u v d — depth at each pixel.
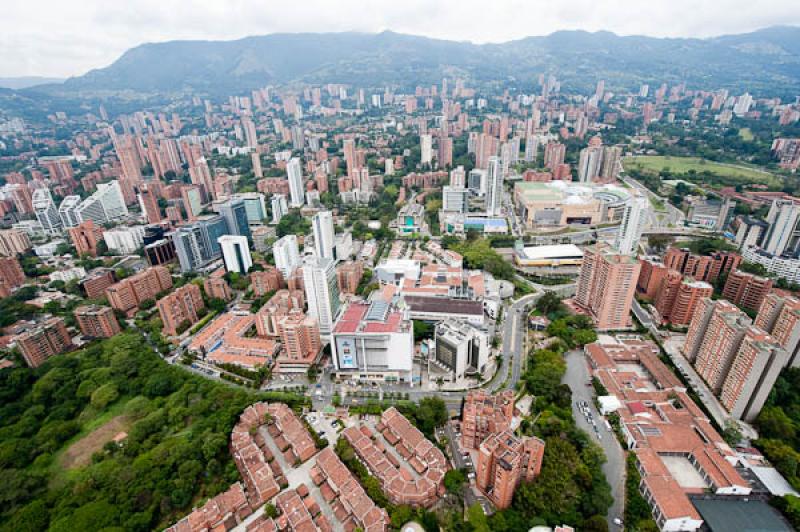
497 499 180.75
